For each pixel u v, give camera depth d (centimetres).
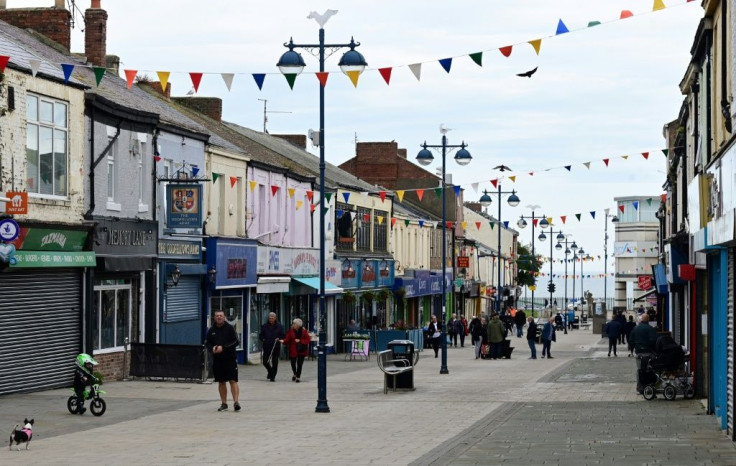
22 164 2219
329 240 4553
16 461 1392
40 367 2305
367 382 2877
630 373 3181
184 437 1648
